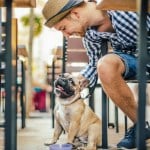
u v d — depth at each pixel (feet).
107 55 7.07
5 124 3.78
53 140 7.73
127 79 7.26
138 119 3.77
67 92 7.32
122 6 4.84
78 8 7.22
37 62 30.91
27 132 10.39
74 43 10.62
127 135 7.13
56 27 7.29
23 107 11.73
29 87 17.63
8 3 3.88
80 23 7.30
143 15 3.82
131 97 6.92
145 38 3.82
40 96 21.95
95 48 7.69
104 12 7.38
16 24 7.82
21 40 26.50
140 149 3.74
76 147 7.29
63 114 7.43
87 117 7.35
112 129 11.25
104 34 7.39
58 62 14.25
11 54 3.86
